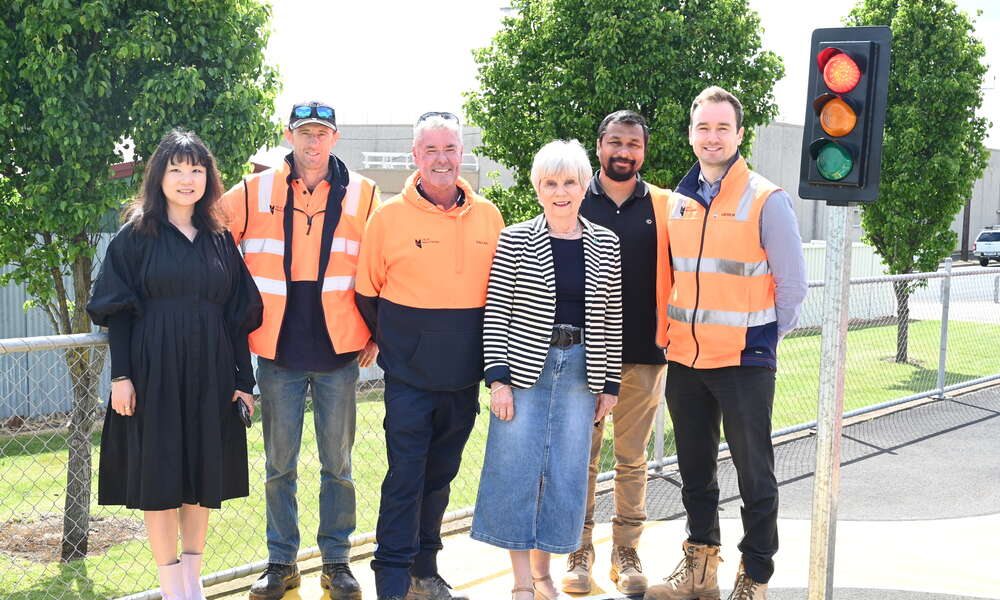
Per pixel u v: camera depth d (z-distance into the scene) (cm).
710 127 380
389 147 3416
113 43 577
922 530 557
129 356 345
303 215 394
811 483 663
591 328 376
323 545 415
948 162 1211
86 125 578
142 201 354
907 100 1261
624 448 431
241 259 374
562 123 1019
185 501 355
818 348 1195
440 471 400
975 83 1212
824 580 363
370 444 816
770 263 374
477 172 2452
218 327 357
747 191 380
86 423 546
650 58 973
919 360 1169
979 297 1224
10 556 565
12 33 569
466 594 430
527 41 1049
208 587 445
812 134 354
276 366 394
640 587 424
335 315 393
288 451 403
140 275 345
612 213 416
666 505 600
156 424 343
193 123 612
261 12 643
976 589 458
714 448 408
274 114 670
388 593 371
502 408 372
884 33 340
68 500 555
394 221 379
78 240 625
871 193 344
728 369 379
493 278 375
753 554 384
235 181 638
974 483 664
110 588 511
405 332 379
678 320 393
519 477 376
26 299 1038
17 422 859
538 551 400
